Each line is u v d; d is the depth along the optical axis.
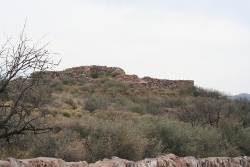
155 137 13.38
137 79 55.50
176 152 14.30
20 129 8.98
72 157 10.59
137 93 47.38
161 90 51.34
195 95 50.59
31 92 9.18
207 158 13.28
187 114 25.64
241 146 18.06
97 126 13.13
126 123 14.16
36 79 8.84
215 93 50.28
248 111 36.28
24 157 10.48
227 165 13.70
